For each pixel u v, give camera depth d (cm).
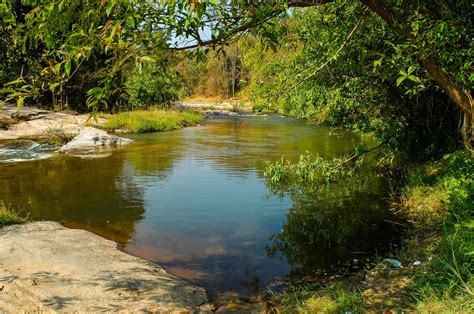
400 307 384
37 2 272
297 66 623
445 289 385
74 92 2625
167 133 2061
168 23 267
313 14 662
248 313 421
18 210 790
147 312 405
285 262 548
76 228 692
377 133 1027
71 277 468
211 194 901
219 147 1555
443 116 952
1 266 490
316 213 759
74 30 273
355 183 966
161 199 863
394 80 849
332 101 902
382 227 666
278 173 770
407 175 952
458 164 612
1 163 1248
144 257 570
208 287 480
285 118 3088
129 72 288
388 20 344
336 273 508
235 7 321
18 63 2303
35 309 398
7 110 2148
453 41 401
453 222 558
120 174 1101
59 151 1477
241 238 643
